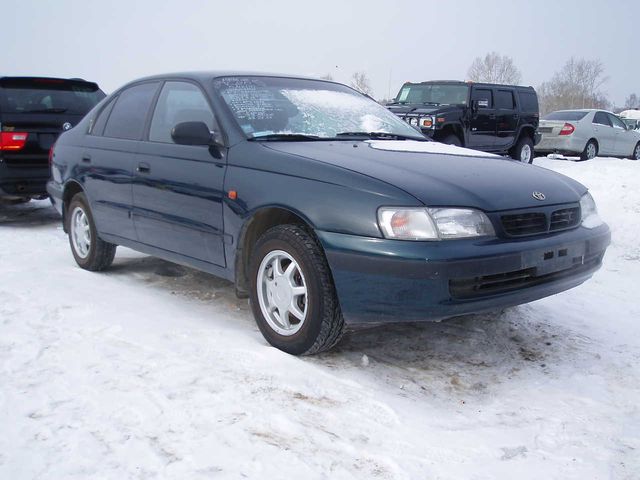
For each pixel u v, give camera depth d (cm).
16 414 287
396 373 350
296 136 412
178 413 290
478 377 350
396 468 254
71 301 451
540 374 357
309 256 345
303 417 292
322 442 271
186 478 242
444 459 264
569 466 263
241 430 277
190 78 454
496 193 346
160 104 472
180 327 404
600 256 400
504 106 1458
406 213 320
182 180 423
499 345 397
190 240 426
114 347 367
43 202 1006
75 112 823
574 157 1881
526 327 430
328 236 335
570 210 378
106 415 287
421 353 381
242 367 341
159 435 272
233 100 426
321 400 310
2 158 763
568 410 313
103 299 461
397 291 319
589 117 1709
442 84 1405
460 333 414
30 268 551
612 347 400
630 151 1842
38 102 796
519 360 376
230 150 398
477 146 1395
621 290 539
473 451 272
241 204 379
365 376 343
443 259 312
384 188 330
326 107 464
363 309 330
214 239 404
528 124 1534
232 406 299
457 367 362
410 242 317
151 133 468
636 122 2866
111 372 332
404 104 1409
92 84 859
